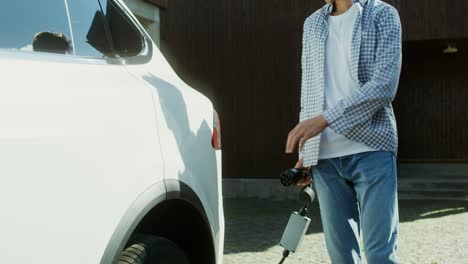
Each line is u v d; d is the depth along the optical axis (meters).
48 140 1.68
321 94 2.66
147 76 2.39
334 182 2.71
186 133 2.43
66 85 1.87
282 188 10.69
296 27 10.63
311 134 2.46
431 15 10.18
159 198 2.13
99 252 1.82
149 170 2.10
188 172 2.38
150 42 2.65
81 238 1.75
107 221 1.86
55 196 1.68
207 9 11.05
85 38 2.16
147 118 2.17
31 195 1.60
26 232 1.58
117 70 2.22
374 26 2.55
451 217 8.15
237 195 10.91
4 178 1.54
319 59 2.68
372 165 2.54
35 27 1.92
